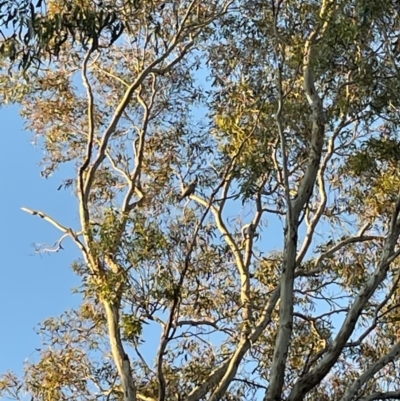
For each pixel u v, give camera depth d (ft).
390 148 36.60
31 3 27.30
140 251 33.73
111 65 47.42
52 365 43.47
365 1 30.66
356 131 38.34
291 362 40.88
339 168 40.81
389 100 34.01
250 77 40.83
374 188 40.55
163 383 32.32
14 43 28.55
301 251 40.55
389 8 31.04
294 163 37.22
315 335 40.78
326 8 32.89
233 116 39.27
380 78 33.27
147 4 40.75
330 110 34.17
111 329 35.29
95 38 29.43
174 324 34.14
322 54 33.14
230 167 37.70
